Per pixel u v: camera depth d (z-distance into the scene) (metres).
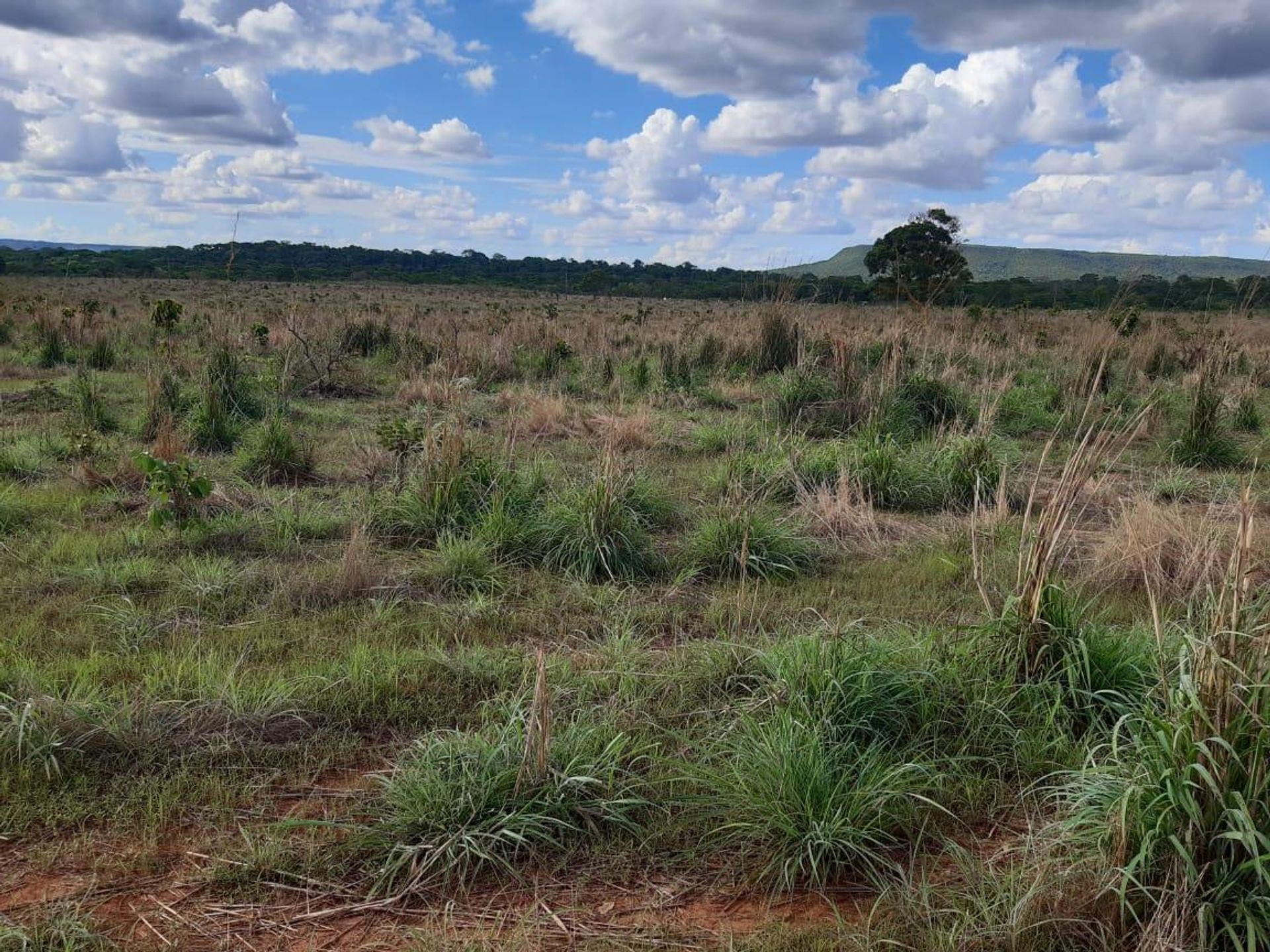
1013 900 2.77
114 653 4.40
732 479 7.82
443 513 6.62
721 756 3.57
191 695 3.96
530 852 3.08
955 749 3.75
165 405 9.70
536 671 4.28
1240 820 2.47
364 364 16.03
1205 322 17.19
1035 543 4.09
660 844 3.17
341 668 4.30
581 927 2.78
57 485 7.39
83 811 3.18
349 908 2.82
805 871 2.99
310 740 3.75
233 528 6.39
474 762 3.34
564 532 6.25
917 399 10.80
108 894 2.83
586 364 15.78
